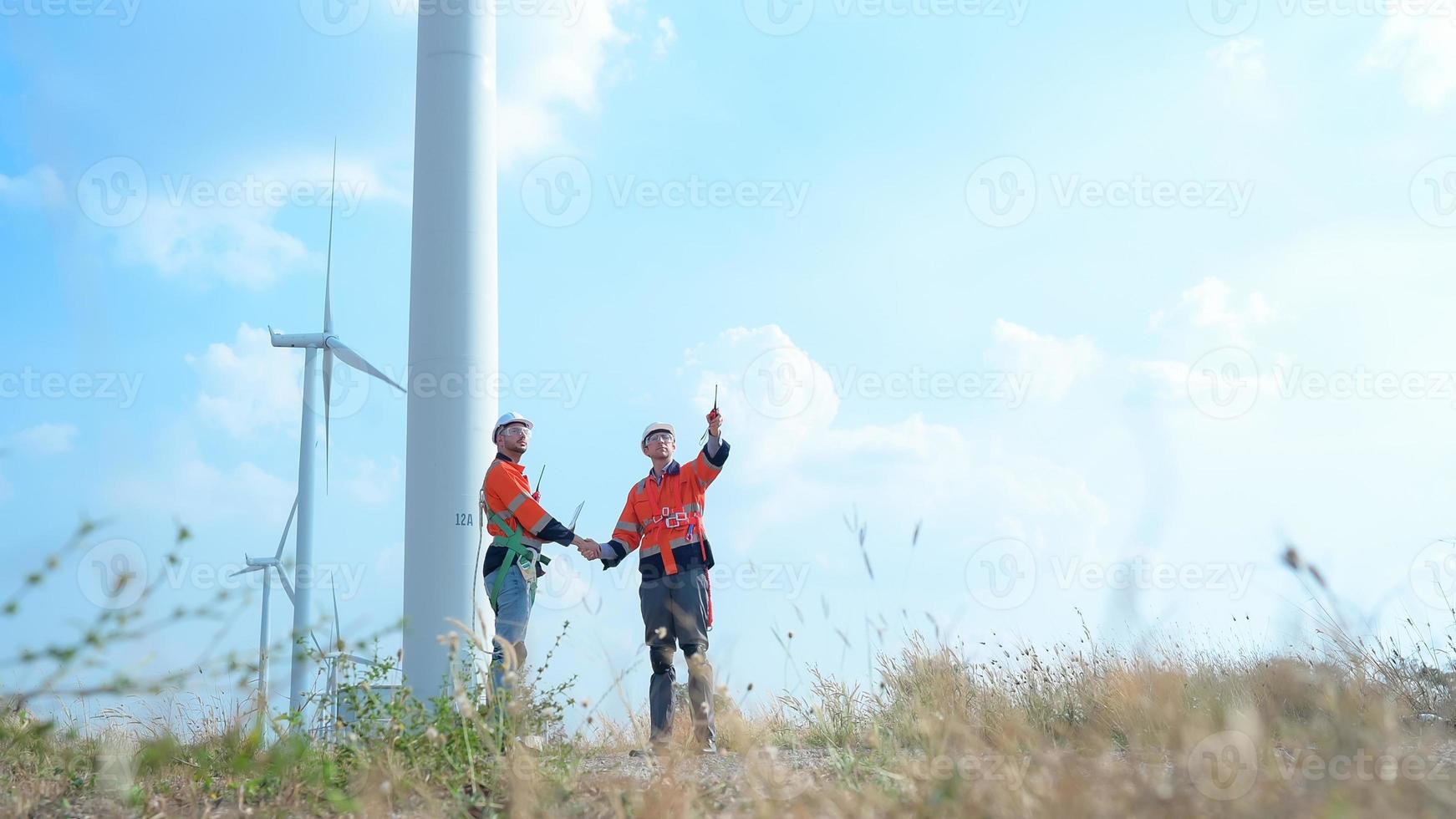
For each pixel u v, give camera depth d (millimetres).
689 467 7172
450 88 9047
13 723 4250
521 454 7395
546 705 5477
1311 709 4871
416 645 8039
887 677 6625
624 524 7227
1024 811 3250
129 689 3795
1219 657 6395
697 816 3889
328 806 4598
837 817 3566
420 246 8867
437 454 8422
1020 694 6750
